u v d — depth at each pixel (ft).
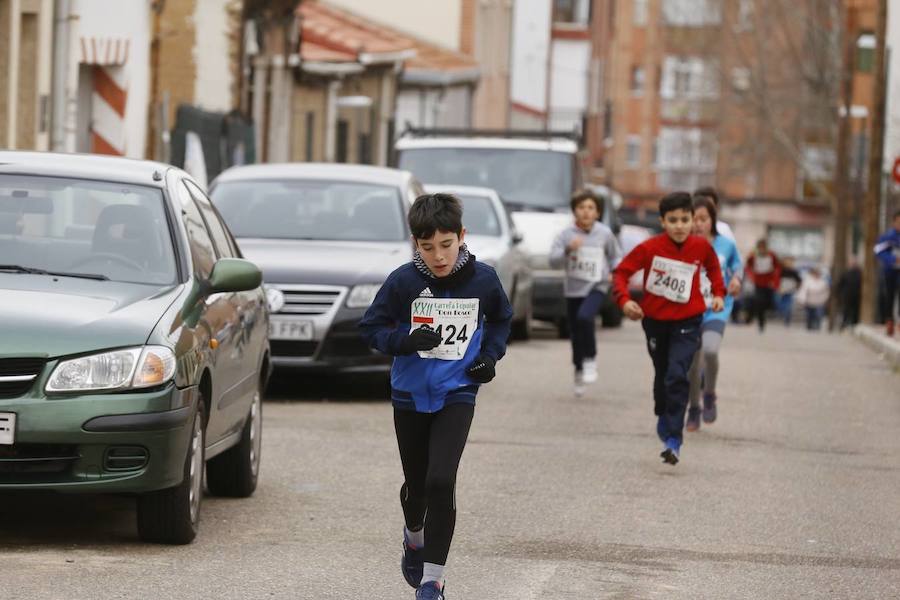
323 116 278.67
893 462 94.12
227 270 67.26
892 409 124.06
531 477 82.84
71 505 70.54
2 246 65.36
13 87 144.46
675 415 87.76
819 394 132.98
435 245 52.19
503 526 69.72
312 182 121.39
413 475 53.93
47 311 60.49
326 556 62.28
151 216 67.62
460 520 70.74
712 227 103.91
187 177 73.56
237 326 70.54
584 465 87.56
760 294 266.98
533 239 178.81
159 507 61.77
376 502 74.18
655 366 91.15
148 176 69.67
